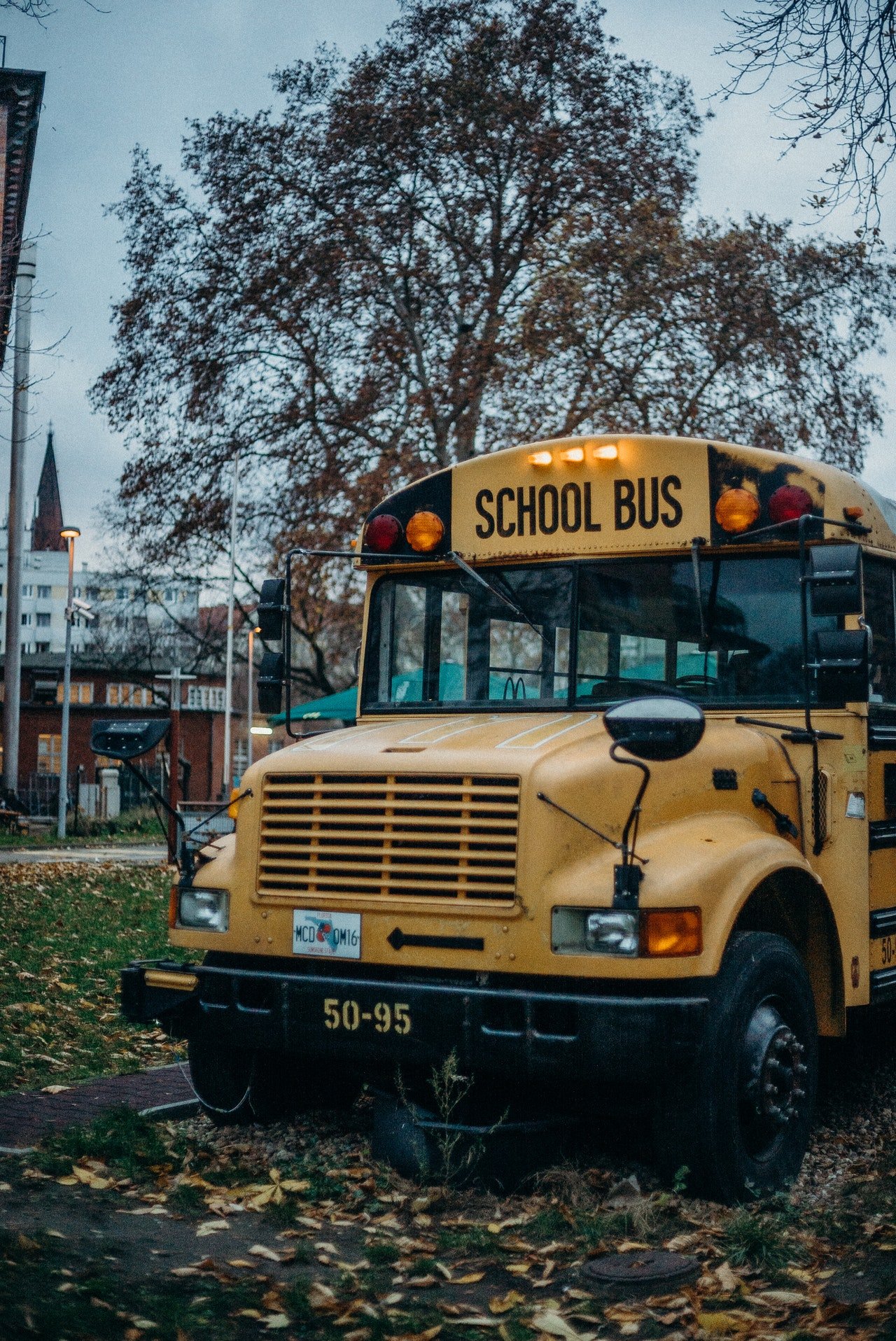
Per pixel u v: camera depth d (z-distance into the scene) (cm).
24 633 10375
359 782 538
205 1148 582
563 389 2234
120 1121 599
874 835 621
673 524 607
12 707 3253
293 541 2464
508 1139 538
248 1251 466
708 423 2223
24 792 4081
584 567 622
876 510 643
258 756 6325
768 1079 526
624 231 2253
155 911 1472
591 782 513
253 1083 615
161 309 2559
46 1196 510
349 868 530
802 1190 547
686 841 519
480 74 2414
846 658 538
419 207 2416
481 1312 421
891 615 655
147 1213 504
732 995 511
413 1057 511
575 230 2250
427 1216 504
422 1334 397
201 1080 615
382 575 671
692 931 489
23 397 1647
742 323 2216
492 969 501
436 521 643
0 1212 484
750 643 597
